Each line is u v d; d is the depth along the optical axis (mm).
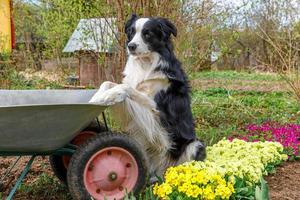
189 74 7426
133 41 4180
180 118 4199
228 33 8055
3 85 10656
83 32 7637
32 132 3086
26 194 4055
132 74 4320
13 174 4688
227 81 17172
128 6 6461
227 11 8375
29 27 16047
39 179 4301
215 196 3258
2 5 14039
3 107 2793
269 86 15719
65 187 4141
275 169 4855
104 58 7348
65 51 11055
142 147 3801
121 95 3561
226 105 9117
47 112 2971
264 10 10750
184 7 6914
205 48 7535
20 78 11562
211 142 5594
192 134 4340
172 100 4156
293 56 9391
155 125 4020
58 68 12781
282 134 6227
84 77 10664
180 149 4227
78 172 3260
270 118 8258
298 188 4301
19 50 14078
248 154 4520
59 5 8250
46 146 3277
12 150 3229
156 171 4277
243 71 22594
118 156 3412
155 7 6430
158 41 4219
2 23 14039
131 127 4062
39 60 12930
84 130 4008
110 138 3361
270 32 11781
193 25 7082
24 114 2916
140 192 3475
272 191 4184
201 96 10297
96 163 3344
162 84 4148
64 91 4086
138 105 3916
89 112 3158
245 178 3812
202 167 3684
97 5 6941
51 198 3949
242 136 6348
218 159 4398
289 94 11055
